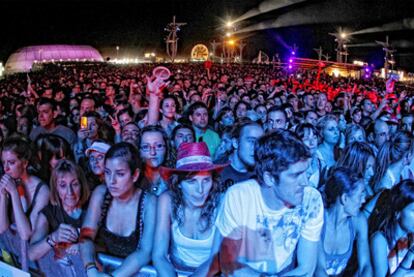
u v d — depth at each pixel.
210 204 2.65
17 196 3.13
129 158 2.78
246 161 3.64
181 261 2.71
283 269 2.34
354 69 53.66
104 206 2.86
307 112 6.93
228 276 2.38
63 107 7.48
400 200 2.79
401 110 10.56
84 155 4.93
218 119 7.18
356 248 2.94
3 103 9.41
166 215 2.68
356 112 7.83
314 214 2.30
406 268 2.68
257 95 9.75
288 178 2.11
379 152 4.26
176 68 36.22
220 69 35.41
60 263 2.98
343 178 2.70
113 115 7.34
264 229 2.27
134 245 2.79
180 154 2.70
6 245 3.26
